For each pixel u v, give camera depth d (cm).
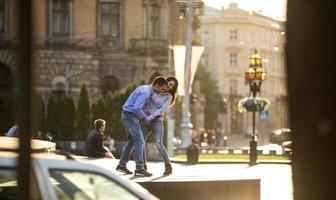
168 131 6881
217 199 2003
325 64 927
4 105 6981
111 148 6081
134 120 2103
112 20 10550
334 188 929
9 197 1048
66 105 7144
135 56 10481
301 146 954
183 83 6694
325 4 925
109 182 1108
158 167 2820
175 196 1952
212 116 18800
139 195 1125
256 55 6594
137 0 10538
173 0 10938
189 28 7600
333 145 925
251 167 5178
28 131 848
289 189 3272
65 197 1066
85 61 10431
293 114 966
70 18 10412
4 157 1077
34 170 1040
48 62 10350
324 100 927
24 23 831
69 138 7106
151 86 2162
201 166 5169
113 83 10531
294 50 963
